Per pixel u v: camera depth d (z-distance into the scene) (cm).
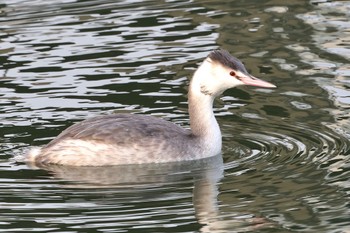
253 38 1981
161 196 1327
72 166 1437
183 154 1454
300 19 2073
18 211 1274
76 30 2055
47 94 1720
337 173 1383
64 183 1370
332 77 1769
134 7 2211
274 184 1354
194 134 1484
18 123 1591
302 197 1312
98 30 2050
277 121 1598
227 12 2147
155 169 1430
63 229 1219
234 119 1619
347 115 1605
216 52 1490
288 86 1745
